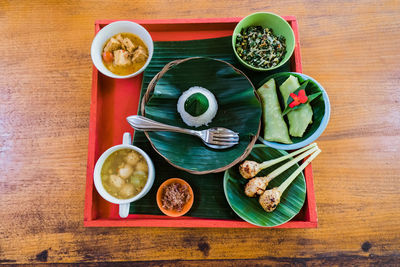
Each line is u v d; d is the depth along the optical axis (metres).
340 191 0.56
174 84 0.51
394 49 0.61
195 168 0.48
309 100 0.49
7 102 0.61
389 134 0.58
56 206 0.57
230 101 0.51
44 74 0.61
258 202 0.49
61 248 0.55
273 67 0.51
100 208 0.52
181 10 0.62
